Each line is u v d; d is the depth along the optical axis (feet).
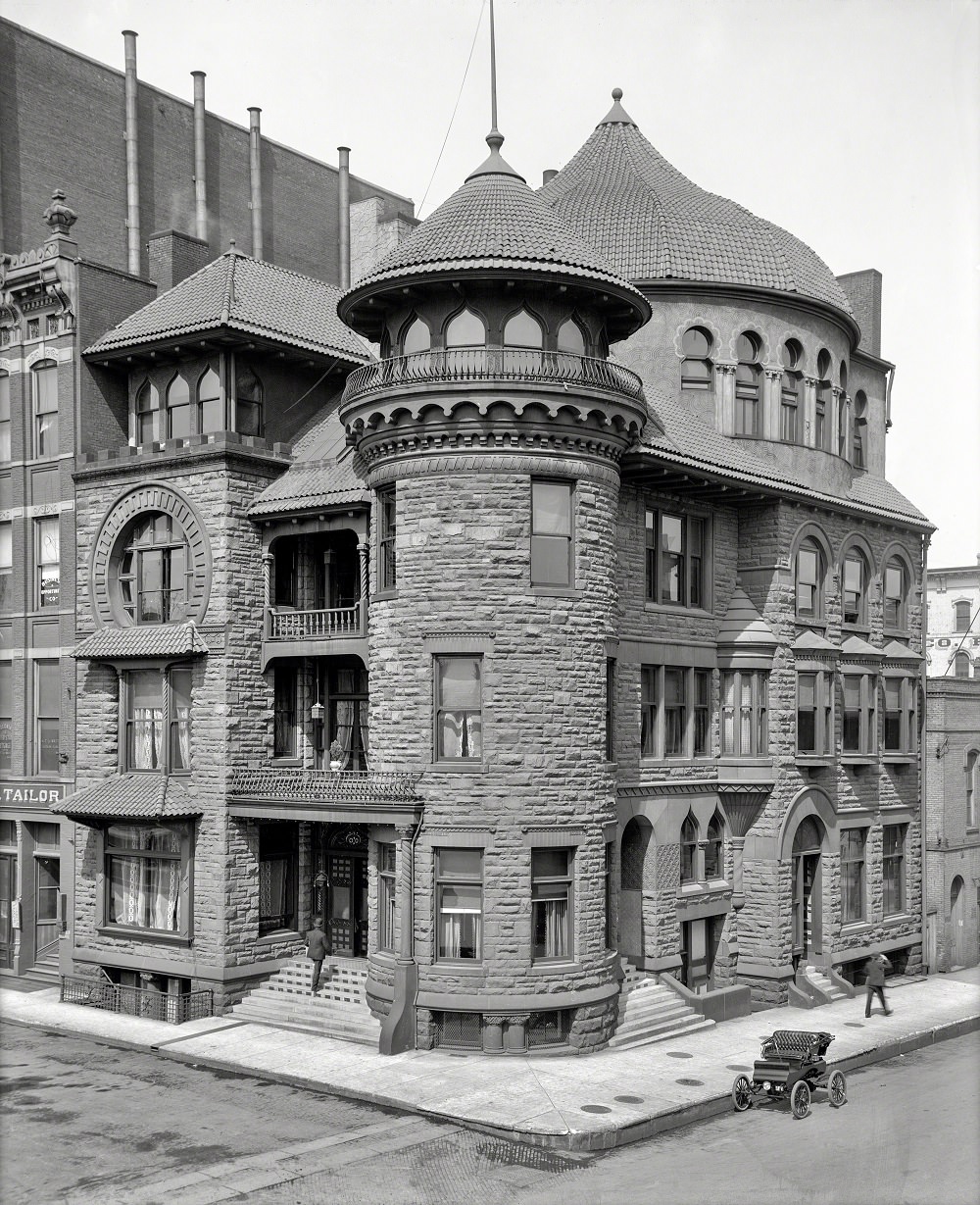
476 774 96.02
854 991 125.18
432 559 97.71
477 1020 95.81
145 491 117.60
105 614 119.65
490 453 96.94
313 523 111.55
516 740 96.22
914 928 141.79
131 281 126.82
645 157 142.61
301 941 116.37
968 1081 94.73
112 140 145.18
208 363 117.39
